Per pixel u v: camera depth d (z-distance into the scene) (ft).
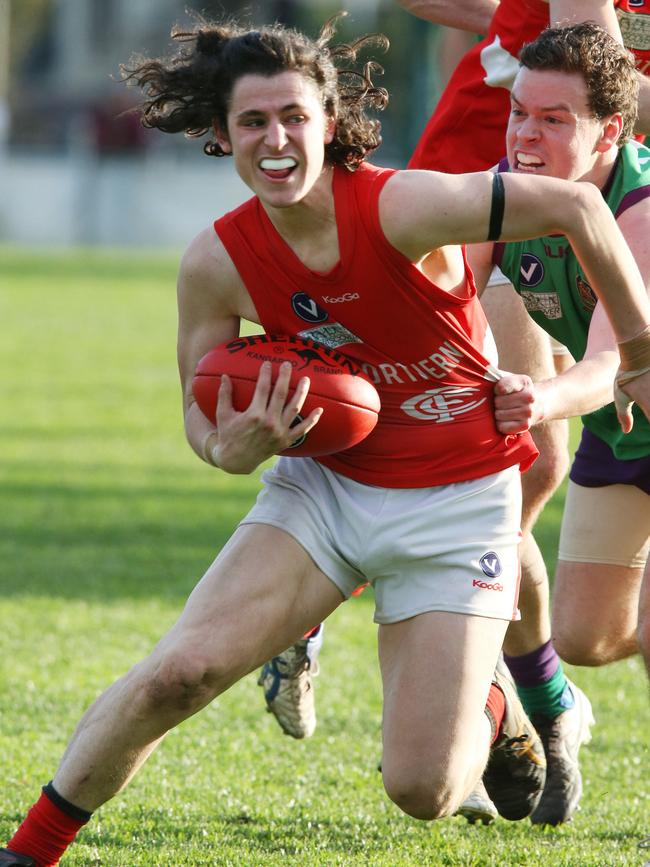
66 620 77.92
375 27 470.80
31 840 40.47
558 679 51.42
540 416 41.27
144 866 44.45
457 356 40.96
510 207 37.81
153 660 39.45
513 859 45.75
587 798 53.16
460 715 40.11
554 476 52.47
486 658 41.01
